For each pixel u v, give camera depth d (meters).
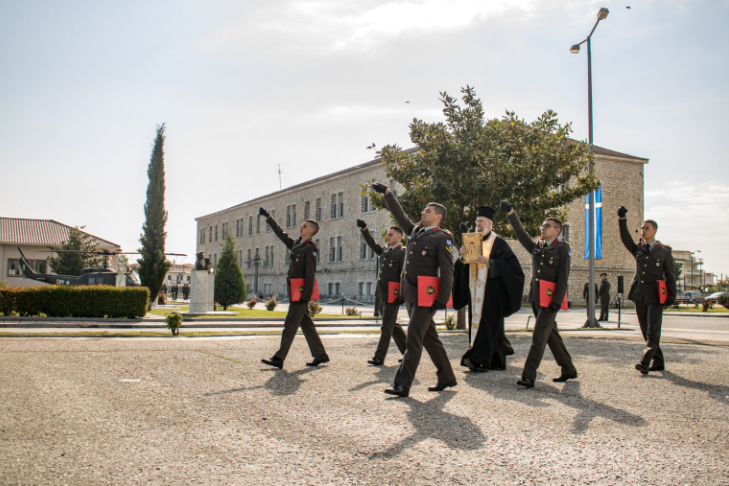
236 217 74.56
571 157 15.48
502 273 7.41
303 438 4.12
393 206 6.49
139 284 33.53
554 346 6.66
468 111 15.89
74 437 4.01
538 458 3.72
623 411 5.08
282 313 25.14
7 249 53.44
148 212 30.47
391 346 10.44
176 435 4.13
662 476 3.41
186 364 7.54
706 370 7.59
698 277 128.38
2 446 3.75
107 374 6.59
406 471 3.45
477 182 15.14
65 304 18.55
